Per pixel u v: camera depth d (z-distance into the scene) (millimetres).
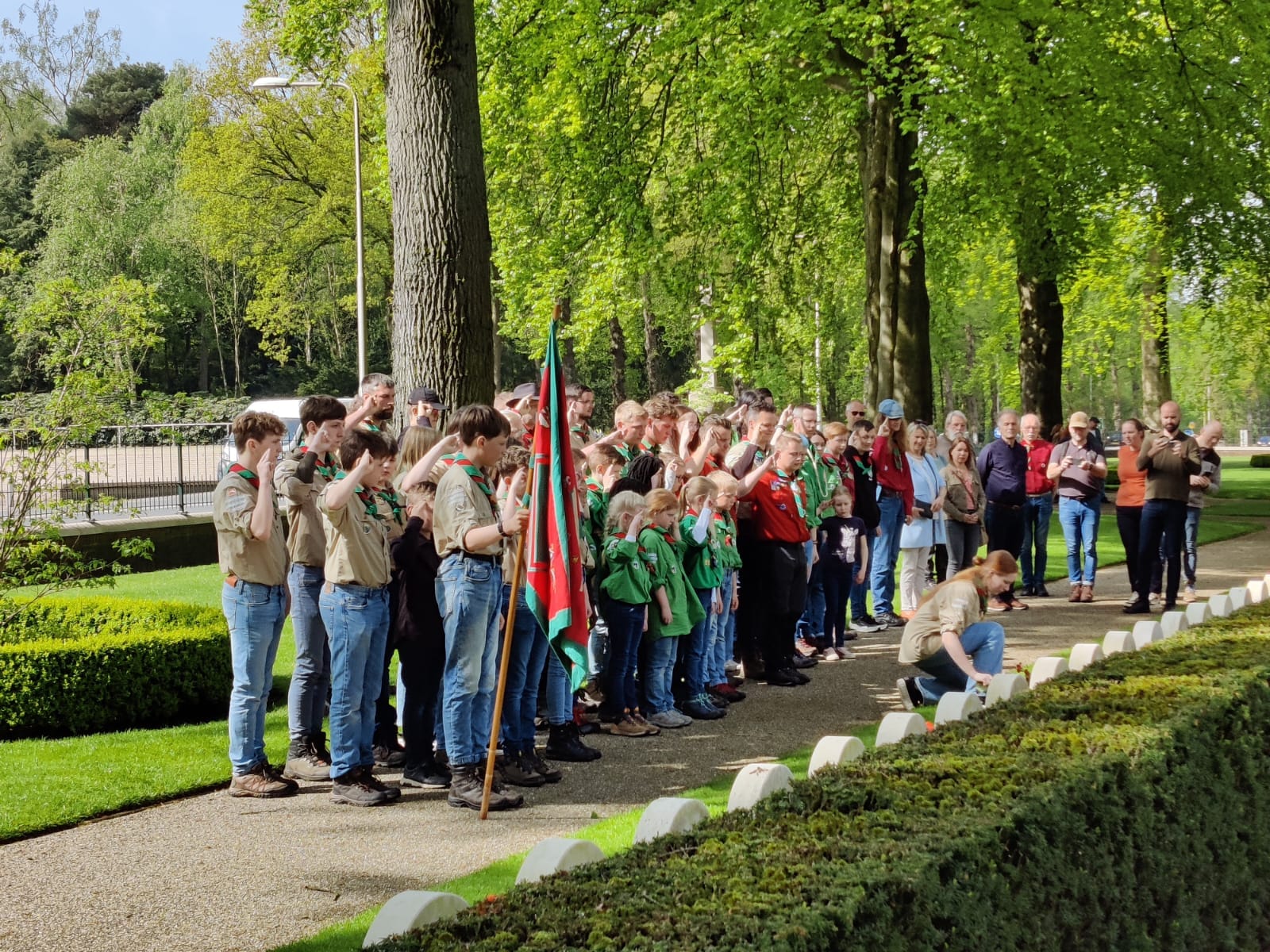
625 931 2375
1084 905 3469
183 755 6938
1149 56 17188
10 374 34125
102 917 4430
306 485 6375
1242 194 20109
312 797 6121
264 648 6207
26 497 9000
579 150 17609
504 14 17453
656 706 7617
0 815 5652
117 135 53906
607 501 7699
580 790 6180
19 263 9766
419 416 6988
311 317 45656
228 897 4633
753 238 18047
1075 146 15914
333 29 15547
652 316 34875
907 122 14422
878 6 14633
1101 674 5363
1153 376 27672
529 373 51875
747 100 16547
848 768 3645
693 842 2986
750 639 9227
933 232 21547
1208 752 4531
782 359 24391
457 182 8508
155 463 16859
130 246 45844
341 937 4156
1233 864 4680
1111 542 18953
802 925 2379
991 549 12555
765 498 8898
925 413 16562
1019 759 3762
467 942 2371
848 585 10008
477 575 5891
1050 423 22938
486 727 6207
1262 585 8594
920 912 2693
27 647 7582
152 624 8875
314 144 37281
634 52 17797
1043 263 20125
